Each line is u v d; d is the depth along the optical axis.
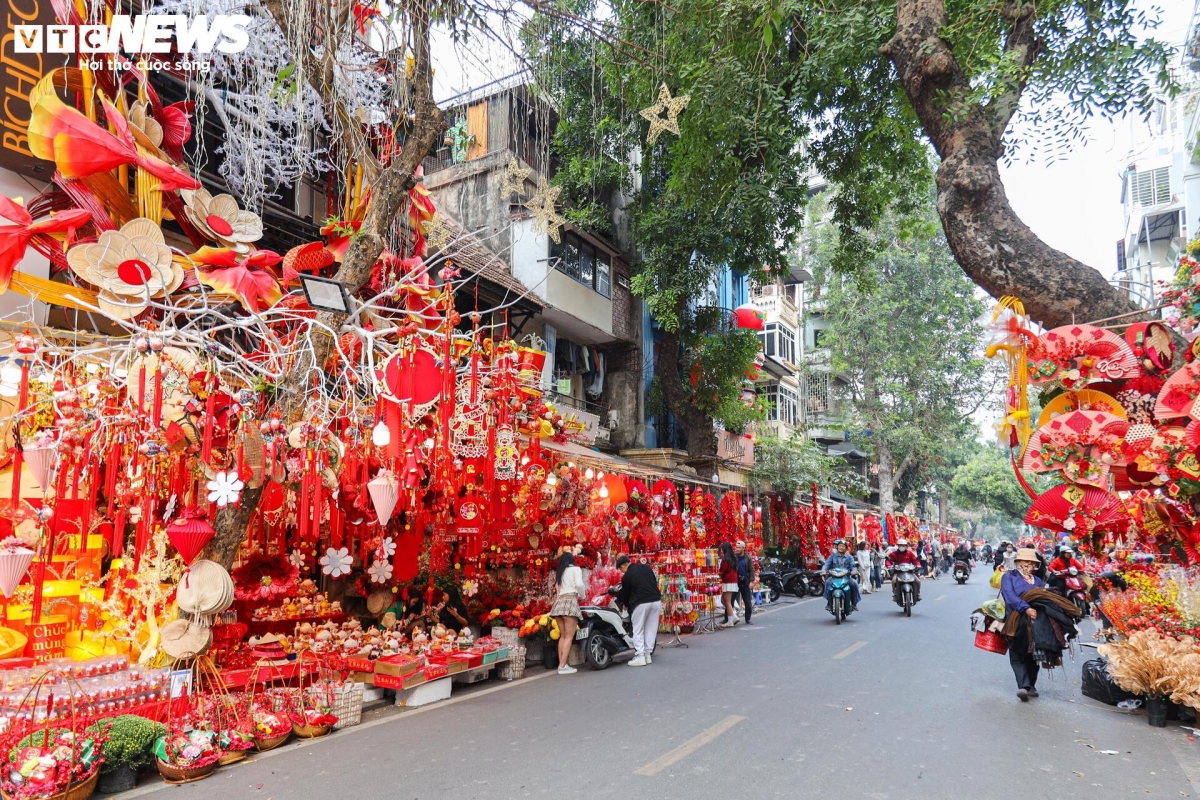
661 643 12.25
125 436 5.68
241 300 6.65
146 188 6.52
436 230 9.72
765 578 20.80
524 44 8.09
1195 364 6.91
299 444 6.07
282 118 7.85
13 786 4.34
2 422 5.78
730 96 10.48
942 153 8.80
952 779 5.13
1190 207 18.45
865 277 15.48
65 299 6.10
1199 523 7.50
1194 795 4.89
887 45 9.23
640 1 10.21
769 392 31.80
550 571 11.59
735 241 16.62
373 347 7.05
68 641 6.34
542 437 10.62
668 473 15.52
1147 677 6.88
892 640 12.23
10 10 6.28
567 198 17.16
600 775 5.16
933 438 33.59
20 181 6.54
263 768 5.45
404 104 7.90
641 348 20.75
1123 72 8.91
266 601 8.48
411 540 9.52
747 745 5.92
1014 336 8.09
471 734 6.33
